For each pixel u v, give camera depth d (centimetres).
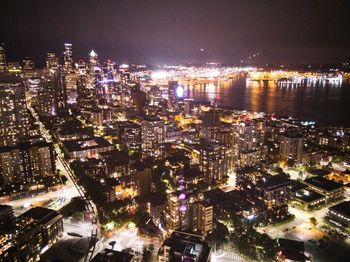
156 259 19862
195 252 16938
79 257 19600
